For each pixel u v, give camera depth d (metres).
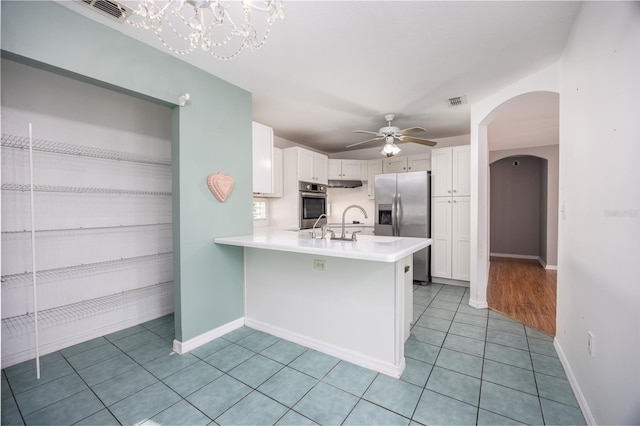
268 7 1.29
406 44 2.13
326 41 2.09
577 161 1.80
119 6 1.71
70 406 1.72
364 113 3.65
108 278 2.71
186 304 2.37
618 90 1.24
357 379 1.97
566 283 2.06
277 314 2.64
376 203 4.74
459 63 2.41
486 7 1.74
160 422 1.59
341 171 5.35
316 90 2.94
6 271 2.16
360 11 1.77
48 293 2.35
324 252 1.86
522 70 2.52
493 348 2.39
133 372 2.07
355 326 2.17
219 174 2.60
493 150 5.88
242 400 1.77
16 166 2.19
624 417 1.17
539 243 6.49
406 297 2.47
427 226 4.39
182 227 2.34
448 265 4.34
